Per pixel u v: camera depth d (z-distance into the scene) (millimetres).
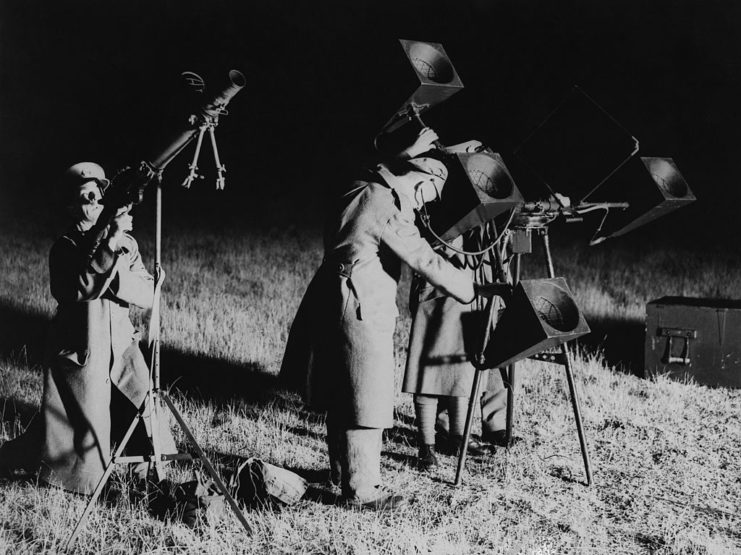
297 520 4160
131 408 4512
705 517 4316
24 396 5898
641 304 9312
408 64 4266
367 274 4219
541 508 4402
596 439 5410
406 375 5031
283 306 8984
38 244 12711
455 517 4254
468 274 4984
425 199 4320
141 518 4109
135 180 3859
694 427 5645
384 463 5008
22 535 3922
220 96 3621
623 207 5004
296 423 5684
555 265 12070
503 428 5363
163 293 9422
